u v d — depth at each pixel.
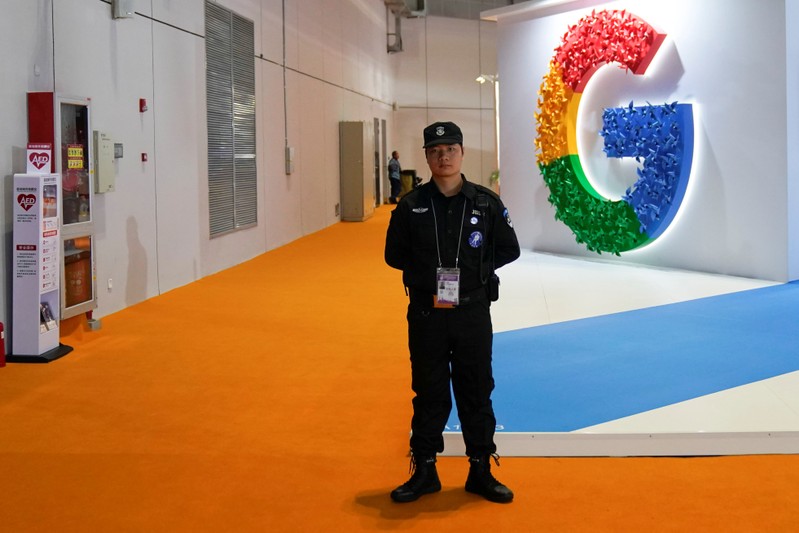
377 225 19.34
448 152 3.55
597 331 7.21
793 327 7.22
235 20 12.47
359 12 22.50
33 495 3.85
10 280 6.72
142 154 9.15
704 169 10.41
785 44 9.43
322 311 8.62
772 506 3.57
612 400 5.04
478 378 3.67
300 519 3.54
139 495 3.83
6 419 5.04
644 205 10.95
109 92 8.34
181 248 10.36
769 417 4.61
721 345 6.58
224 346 7.01
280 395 5.51
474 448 3.73
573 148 12.11
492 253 3.66
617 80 11.43
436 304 3.54
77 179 7.29
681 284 9.71
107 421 4.98
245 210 13.03
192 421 4.96
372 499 3.75
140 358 6.59
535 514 3.54
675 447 4.27
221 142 11.85
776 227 9.71
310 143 17.30
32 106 6.89
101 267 8.25
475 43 28.84
